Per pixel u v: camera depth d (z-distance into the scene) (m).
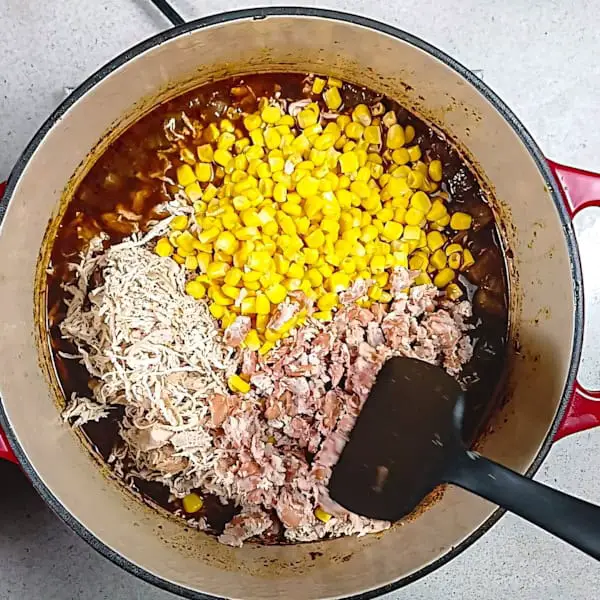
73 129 0.34
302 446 0.38
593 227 0.43
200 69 0.36
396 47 0.34
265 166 0.38
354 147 0.38
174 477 0.38
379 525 0.38
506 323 0.38
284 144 0.38
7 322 0.34
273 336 0.37
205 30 0.32
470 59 0.42
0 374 0.33
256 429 0.37
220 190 0.38
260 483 0.37
